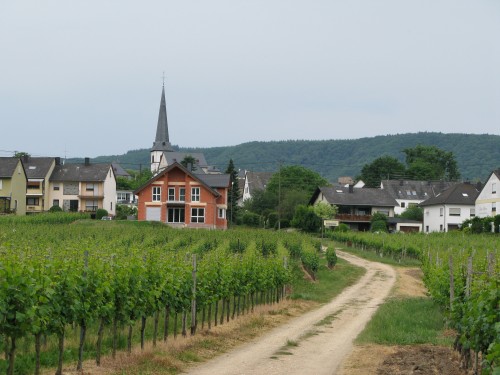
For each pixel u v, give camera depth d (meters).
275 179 114.19
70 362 13.42
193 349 15.55
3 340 11.01
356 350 15.95
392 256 54.38
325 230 81.44
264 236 48.97
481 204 79.25
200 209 68.06
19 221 54.62
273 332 19.20
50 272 12.29
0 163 79.00
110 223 61.41
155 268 16.02
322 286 33.97
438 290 21.44
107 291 13.33
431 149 141.88
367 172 133.38
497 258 22.33
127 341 15.83
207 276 19.12
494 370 9.34
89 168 89.81
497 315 11.23
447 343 16.53
